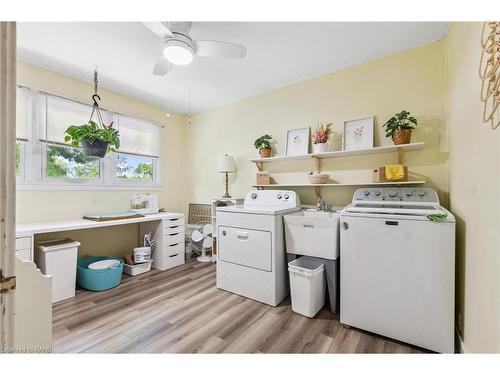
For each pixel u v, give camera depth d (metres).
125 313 1.94
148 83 2.87
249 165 3.27
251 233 2.21
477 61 1.20
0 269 0.60
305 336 1.63
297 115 2.81
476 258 1.19
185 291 2.38
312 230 2.03
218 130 3.60
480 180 1.14
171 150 3.80
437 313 1.44
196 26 1.83
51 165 2.53
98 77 2.69
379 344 1.54
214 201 3.28
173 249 3.13
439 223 1.44
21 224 2.28
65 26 1.82
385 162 2.27
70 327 1.73
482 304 1.11
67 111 2.64
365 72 2.37
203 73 2.62
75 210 2.68
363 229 1.67
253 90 3.08
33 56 2.27
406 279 1.52
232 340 1.58
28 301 1.02
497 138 0.95
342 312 1.75
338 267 2.05
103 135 2.37
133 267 2.79
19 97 2.29
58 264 2.16
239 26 1.83
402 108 2.18
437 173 2.02
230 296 2.27
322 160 2.61
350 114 2.45
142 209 3.22
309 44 2.08
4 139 0.60
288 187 2.89
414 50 2.13
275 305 2.07
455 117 1.65
